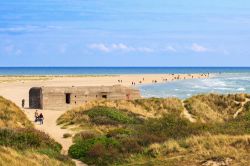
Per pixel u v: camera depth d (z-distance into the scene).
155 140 34.69
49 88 70.50
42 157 29.17
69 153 33.53
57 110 67.75
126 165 28.16
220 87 145.50
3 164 24.09
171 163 27.19
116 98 74.50
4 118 45.50
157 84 161.75
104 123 50.22
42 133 36.75
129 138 35.62
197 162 26.89
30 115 60.12
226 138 31.50
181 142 32.00
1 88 120.19
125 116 54.31
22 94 100.56
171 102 66.44
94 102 61.62
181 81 185.62
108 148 33.00
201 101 68.00
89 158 31.45
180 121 44.06
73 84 143.75
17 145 31.45
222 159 26.89
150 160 28.92
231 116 63.81
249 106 65.50
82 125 49.12
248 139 30.56
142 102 65.44
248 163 25.98
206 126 40.38
